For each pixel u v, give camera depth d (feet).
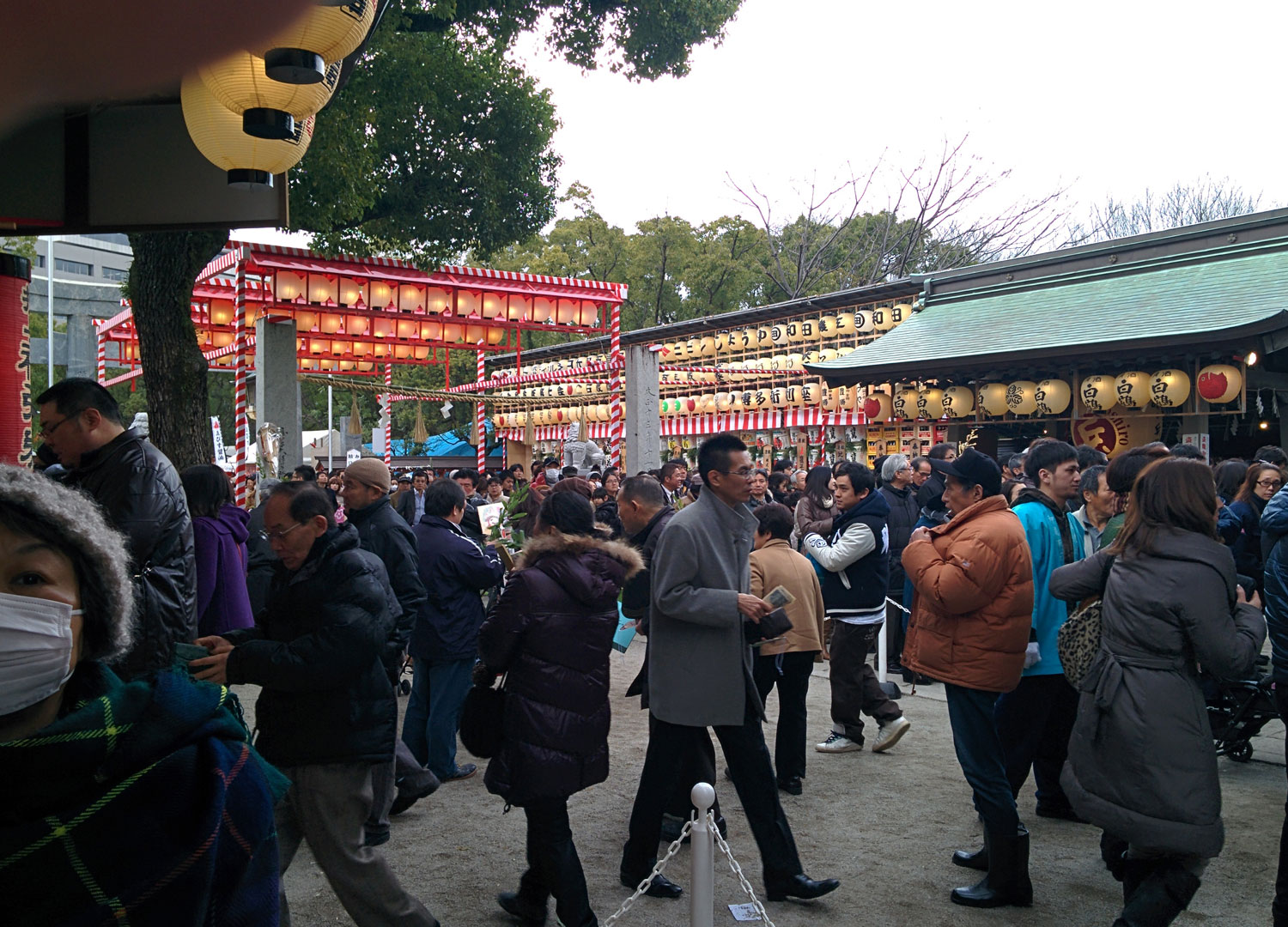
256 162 12.67
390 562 15.67
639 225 113.70
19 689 3.56
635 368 44.34
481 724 11.92
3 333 16.19
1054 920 12.64
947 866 14.47
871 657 28.99
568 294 49.24
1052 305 48.52
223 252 41.65
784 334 68.08
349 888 10.25
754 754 13.17
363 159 33.01
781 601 12.78
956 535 13.39
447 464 102.32
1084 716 11.15
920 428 53.93
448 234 41.14
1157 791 10.44
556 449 92.12
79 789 3.57
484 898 13.44
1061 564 15.07
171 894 3.65
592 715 11.72
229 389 112.98
